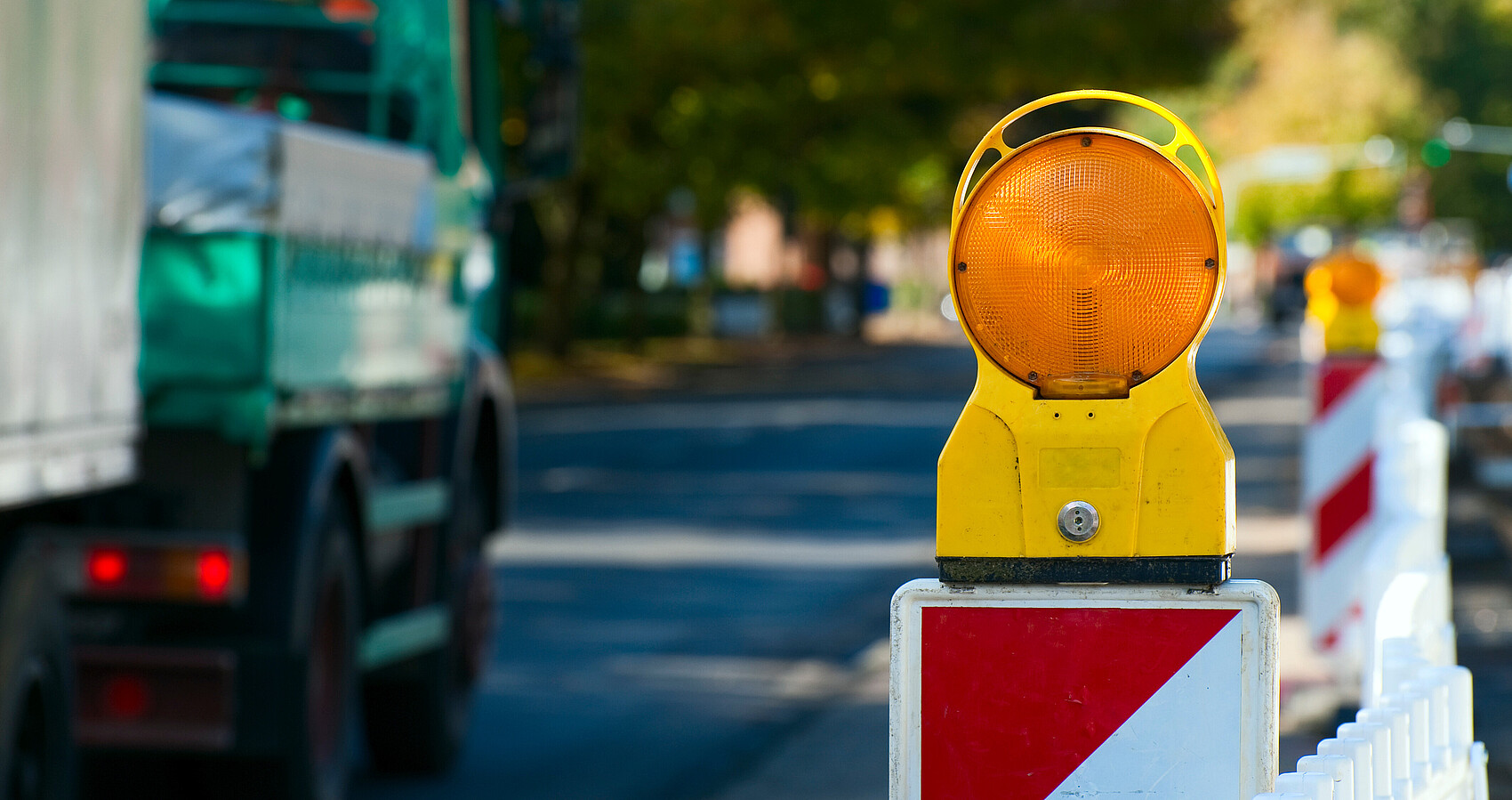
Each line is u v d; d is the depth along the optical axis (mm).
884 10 54312
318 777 9734
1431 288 36656
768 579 19766
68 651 7613
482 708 13781
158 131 8938
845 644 16078
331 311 9820
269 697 9227
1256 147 113750
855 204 71000
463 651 12570
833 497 27359
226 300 8875
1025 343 4000
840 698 13914
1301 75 111625
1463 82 110625
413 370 11273
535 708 13758
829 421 41969
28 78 7059
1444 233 100562
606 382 57344
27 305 7004
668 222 90125
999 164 4023
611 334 76250
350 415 10242
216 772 9438
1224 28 56844
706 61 54500
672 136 57062
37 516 8406
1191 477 3939
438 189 11828
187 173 8922
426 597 11898
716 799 10914
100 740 9180
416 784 11680
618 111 52562
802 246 102000
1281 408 42656
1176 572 3945
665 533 23609
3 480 6781
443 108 12617
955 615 3988
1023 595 3963
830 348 85375
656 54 52562
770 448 35656
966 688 3979
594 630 16875
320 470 9648
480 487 13422
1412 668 5023
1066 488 3965
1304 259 101125
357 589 10391
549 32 14516
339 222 9859
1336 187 135250
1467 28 110688
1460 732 5129
